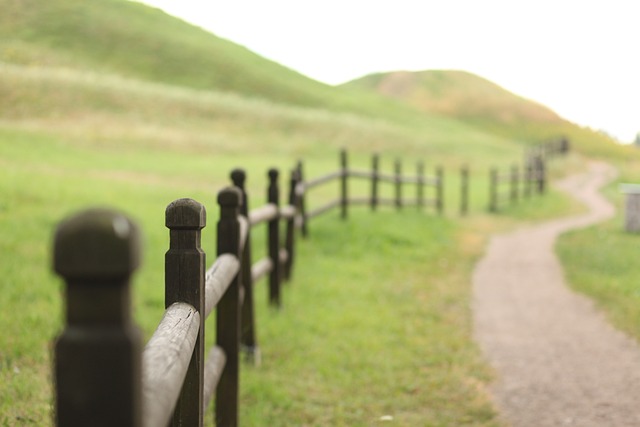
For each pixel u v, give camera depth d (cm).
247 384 475
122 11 6512
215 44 6309
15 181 1327
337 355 561
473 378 528
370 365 546
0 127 2569
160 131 3120
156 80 5250
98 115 3244
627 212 1418
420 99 9788
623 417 441
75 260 102
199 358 251
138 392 109
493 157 4056
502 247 1287
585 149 6056
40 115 3061
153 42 5847
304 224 1127
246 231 529
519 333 666
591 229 1481
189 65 5612
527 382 517
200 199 1441
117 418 107
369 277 898
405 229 1297
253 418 420
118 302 107
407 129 4572
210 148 3006
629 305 744
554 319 720
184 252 251
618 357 573
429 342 624
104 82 3822
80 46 5512
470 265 1072
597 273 941
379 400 477
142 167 2145
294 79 6116
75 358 105
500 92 9931
